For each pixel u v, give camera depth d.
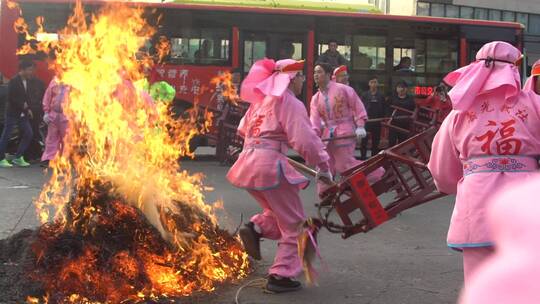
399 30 16.09
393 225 7.92
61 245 4.73
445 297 4.93
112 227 4.93
